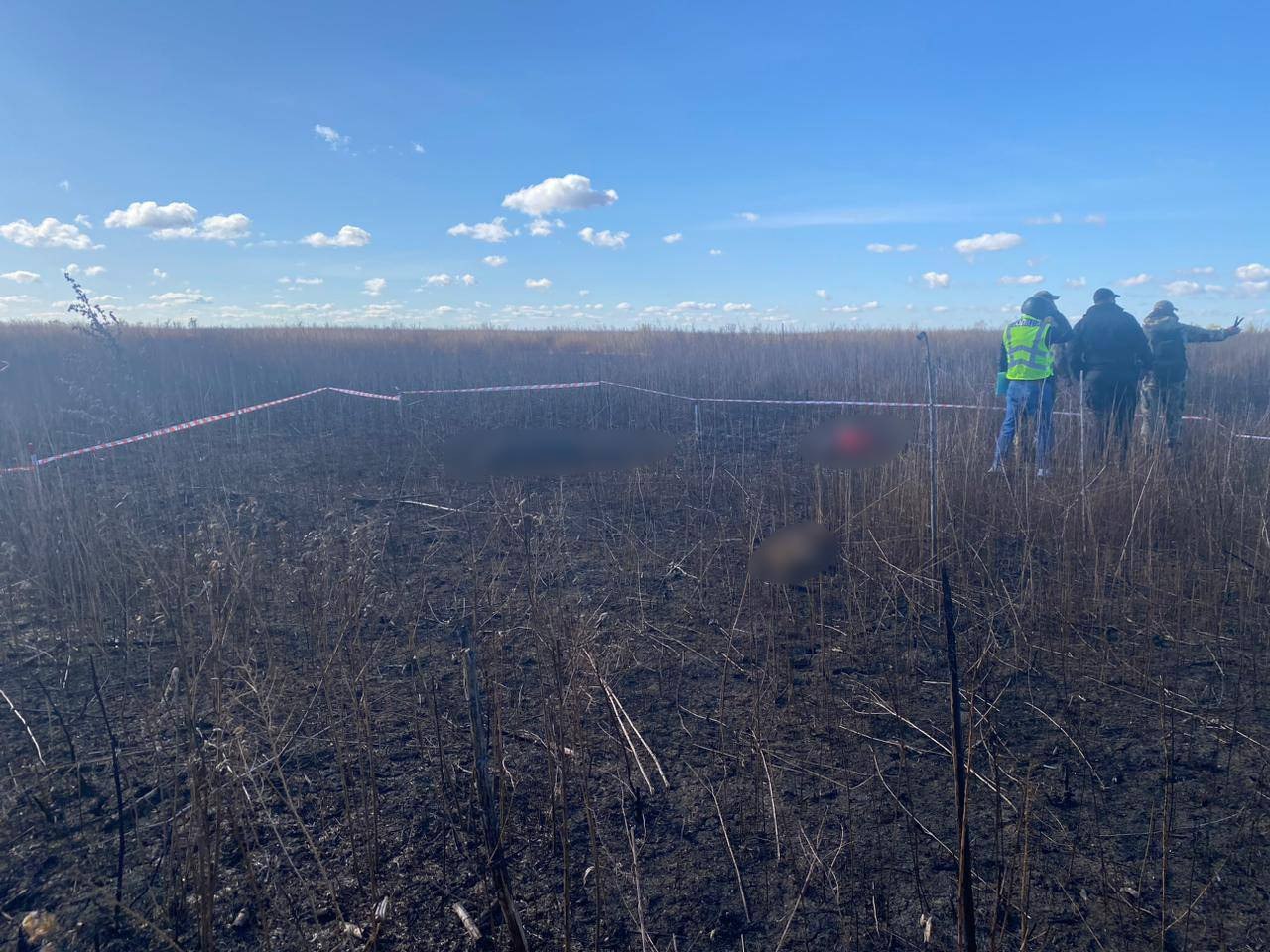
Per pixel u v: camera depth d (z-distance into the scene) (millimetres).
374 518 6301
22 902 2572
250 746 3205
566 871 2326
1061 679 3934
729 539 5809
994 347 16797
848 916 2547
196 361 15289
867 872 2717
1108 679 3920
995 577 5008
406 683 3904
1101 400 7559
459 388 13539
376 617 4578
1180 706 3670
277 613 4574
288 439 9812
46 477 6789
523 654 4211
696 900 2619
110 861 2752
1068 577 4660
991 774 3225
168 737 3404
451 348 19125
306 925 2504
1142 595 4723
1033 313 7520
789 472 7383
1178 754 3322
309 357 16391
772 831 2928
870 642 4355
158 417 10398
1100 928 2459
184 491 7043
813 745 3447
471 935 2475
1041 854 2783
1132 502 5496
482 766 2174
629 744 3209
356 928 2477
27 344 15914
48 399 11141
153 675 3924
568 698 3393
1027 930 2312
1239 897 2566
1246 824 2895
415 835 2902
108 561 4980
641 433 9469
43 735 3445
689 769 3285
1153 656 4125
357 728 3326
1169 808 2805
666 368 14758
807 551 5500
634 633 4461
